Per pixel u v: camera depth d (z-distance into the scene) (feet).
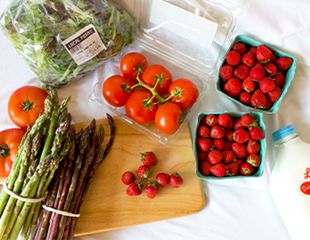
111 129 1.77
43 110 1.72
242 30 1.69
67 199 1.55
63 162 1.58
